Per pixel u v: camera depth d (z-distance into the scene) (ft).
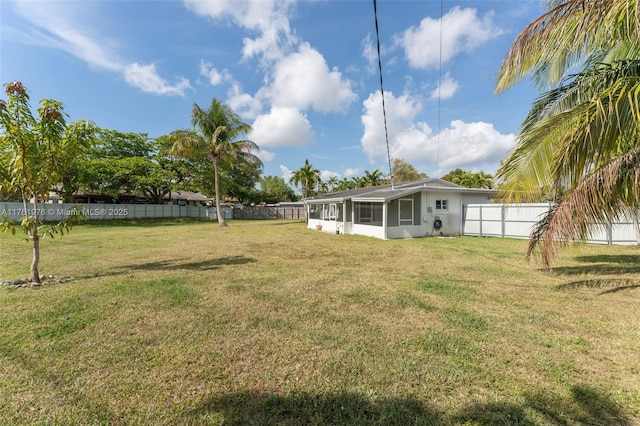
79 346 9.69
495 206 46.16
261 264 24.26
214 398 7.15
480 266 23.48
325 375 8.11
